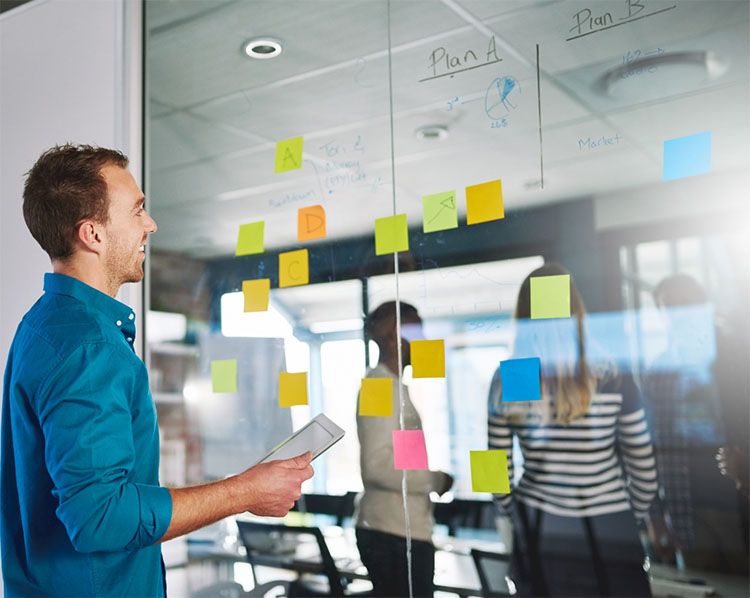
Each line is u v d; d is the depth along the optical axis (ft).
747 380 4.13
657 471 4.34
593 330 4.57
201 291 6.10
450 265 5.06
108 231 4.08
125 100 6.31
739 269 4.17
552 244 4.72
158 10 6.39
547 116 4.80
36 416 3.71
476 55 5.09
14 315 6.72
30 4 6.87
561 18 4.81
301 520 5.50
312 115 5.74
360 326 5.38
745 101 4.23
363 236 5.44
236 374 5.87
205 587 5.85
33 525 3.73
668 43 4.46
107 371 3.64
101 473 3.42
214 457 5.90
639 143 4.50
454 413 4.96
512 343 4.80
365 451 5.27
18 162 6.87
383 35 5.48
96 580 3.70
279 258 5.79
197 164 6.19
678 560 4.25
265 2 5.98
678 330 4.33
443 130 5.18
